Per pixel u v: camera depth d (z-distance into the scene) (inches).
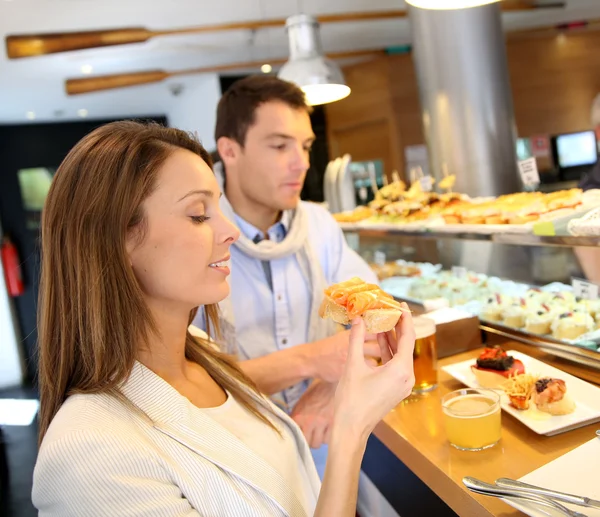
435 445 46.1
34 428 183.0
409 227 89.3
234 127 64.6
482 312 68.5
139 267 33.5
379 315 34.3
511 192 114.0
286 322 67.0
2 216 254.2
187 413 32.9
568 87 194.9
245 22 147.3
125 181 31.7
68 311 31.8
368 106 212.5
